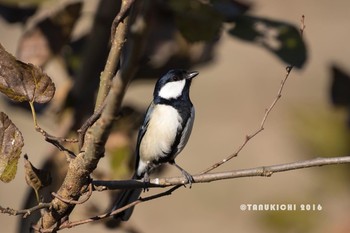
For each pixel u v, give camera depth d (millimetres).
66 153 5461
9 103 9383
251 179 15422
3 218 15289
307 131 8859
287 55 8992
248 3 9258
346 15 18297
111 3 9070
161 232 14812
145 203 15484
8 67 5477
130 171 9086
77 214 8734
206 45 9922
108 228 8820
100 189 6266
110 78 5027
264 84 17797
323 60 17656
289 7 17203
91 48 9227
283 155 16281
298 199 9047
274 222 9000
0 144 5594
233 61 18422
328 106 9281
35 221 8008
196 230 14641
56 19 8914
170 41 9680
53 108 9344
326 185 8805
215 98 17797
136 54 4441
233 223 14844
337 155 8766
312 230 8820
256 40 9039
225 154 16688
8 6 9625
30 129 16391
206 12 8969
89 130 5090
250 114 17469
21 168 16047
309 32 18062
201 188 15672
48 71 9891
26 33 8953
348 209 8766
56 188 8500
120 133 9031
